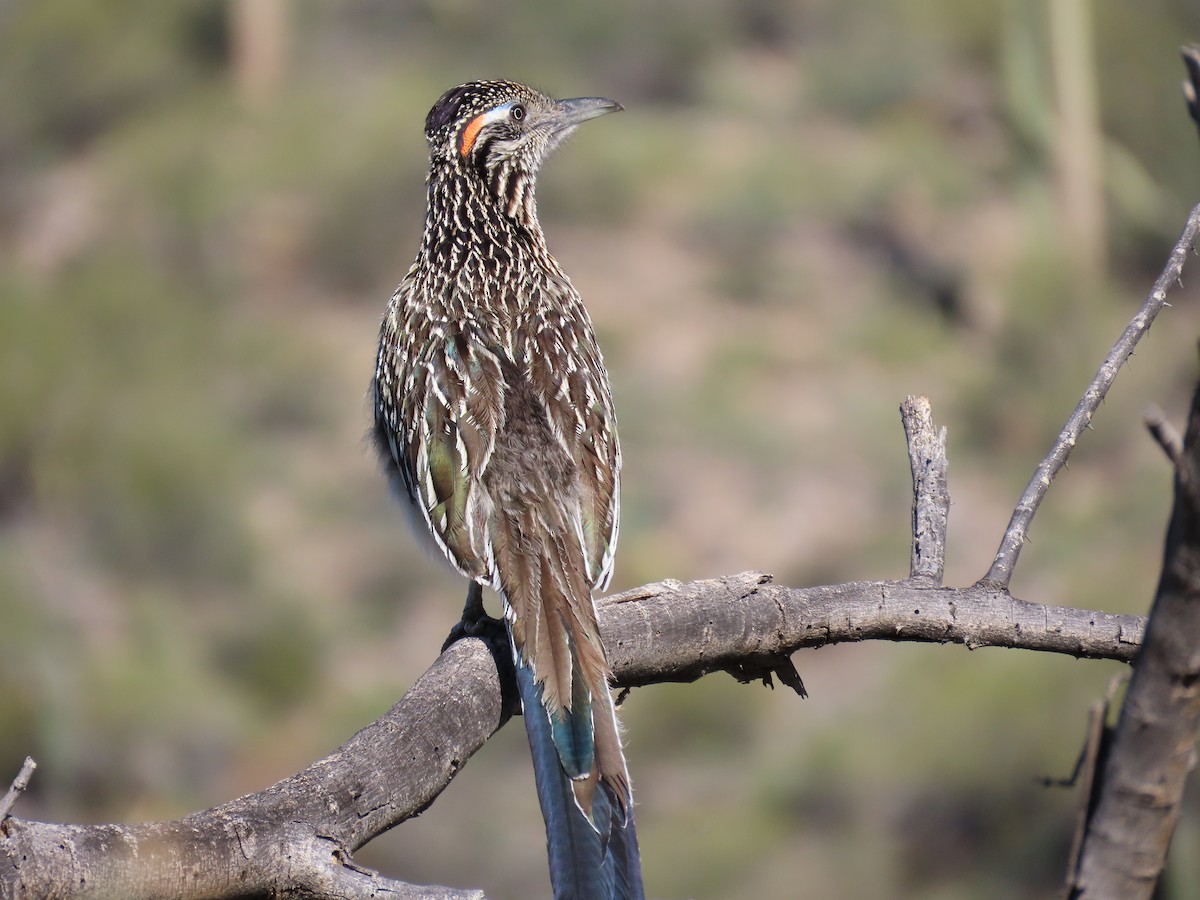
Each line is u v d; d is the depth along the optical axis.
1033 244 24.42
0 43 29.73
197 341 22.47
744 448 20.70
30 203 27.84
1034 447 21.48
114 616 18.14
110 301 22.70
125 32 30.02
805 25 31.69
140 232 26.16
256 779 16.22
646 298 24.05
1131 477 20.19
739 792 14.74
